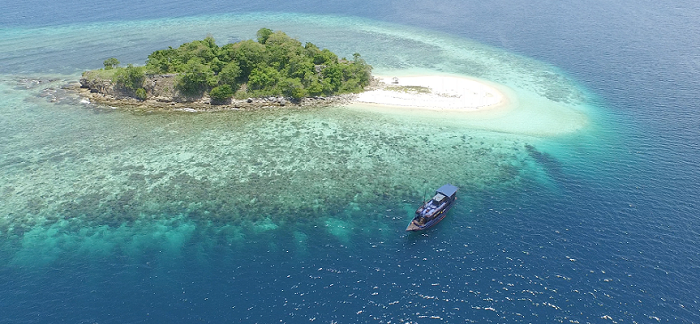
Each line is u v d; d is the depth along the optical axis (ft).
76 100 337.93
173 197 225.15
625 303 161.27
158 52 356.59
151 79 336.70
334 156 264.72
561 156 267.39
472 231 200.13
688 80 384.06
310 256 185.68
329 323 154.20
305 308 159.94
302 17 632.38
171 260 183.42
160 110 323.78
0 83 366.22
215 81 330.13
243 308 159.63
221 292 166.71
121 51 457.68
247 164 255.50
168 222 207.31
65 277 173.99
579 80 395.75
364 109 329.31
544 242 191.93
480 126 306.55
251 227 204.13
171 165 253.85
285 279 173.06
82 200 222.28
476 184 238.48
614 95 360.69
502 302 162.40
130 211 214.69
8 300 162.40
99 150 269.23
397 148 275.39
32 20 573.74
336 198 225.76
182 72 331.77
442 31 563.89
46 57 433.89
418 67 429.38
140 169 249.55
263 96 336.49
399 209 217.97
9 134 285.64
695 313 157.28
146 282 171.42
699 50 459.73
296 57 357.61
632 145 279.49
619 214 210.18
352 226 205.05
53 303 161.38
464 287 169.17
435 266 179.52
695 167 251.19
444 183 240.32
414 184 238.68
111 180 238.89
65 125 299.38
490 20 613.93
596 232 197.77
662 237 194.29
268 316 156.56
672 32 528.63
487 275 174.60
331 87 345.31
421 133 294.87
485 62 447.42
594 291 166.30
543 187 234.38
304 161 258.98
